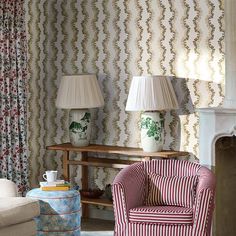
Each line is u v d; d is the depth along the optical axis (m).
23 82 6.35
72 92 6.32
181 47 6.25
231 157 6.05
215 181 5.48
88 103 6.30
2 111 6.13
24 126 6.35
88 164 6.52
